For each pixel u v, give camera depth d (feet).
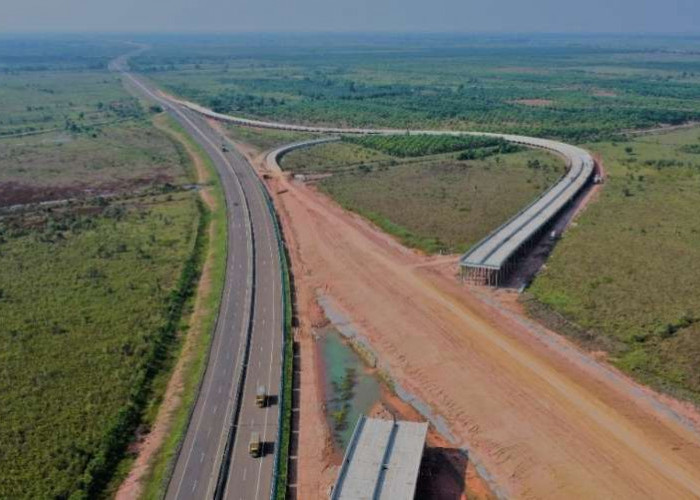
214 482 298.35
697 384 348.79
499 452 316.19
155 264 549.13
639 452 303.89
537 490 293.02
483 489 296.92
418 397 366.84
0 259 557.74
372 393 372.58
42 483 296.51
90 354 400.88
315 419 349.61
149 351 406.00
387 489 276.41
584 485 289.12
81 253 573.33
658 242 544.21
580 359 379.14
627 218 611.47
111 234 626.23
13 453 314.35
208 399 360.89
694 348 379.76
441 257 536.01
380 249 556.92
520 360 378.94
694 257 508.12
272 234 613.93
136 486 302.45
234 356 403.75
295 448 326.85
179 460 313.53
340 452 323.16
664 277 473.26
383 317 446.19
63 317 448.24
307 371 395.14
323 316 463.42
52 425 335.06
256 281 510.58
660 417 326.03
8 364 389.39
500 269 472.85
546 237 572.92
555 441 315.37
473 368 376.27
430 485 298.76
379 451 298.15
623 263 502.79
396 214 645.92
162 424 346.74
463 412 346.54
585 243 550.36
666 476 289.74
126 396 361.30
